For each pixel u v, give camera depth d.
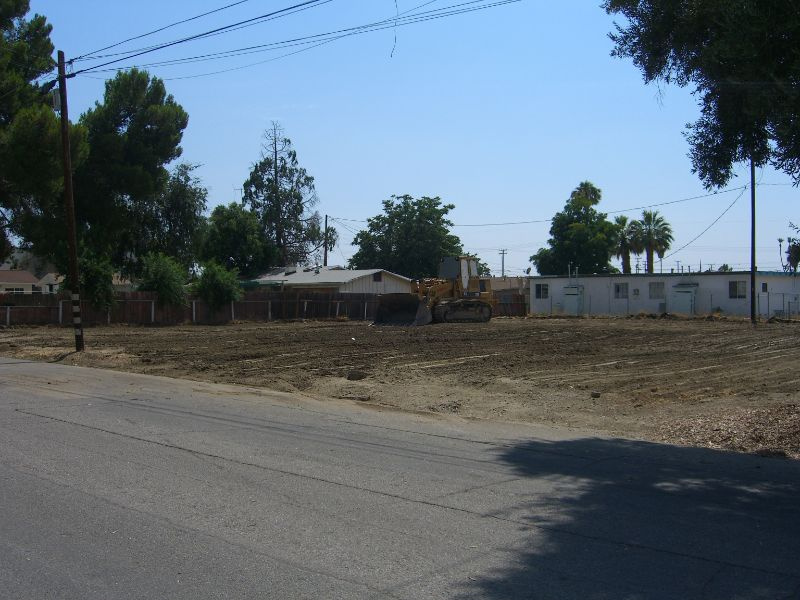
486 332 36.31
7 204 43.22
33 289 80.88
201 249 63.19
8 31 43.56
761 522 7.13
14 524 6.77
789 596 5.31
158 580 5.49
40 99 42.34
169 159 50.97
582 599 5.21
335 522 6.95
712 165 11.42
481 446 10.84
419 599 5.19
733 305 56.44
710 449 10.82
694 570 5.80
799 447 10.80
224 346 27.94
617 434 12.23
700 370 21.22
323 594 5.26
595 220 79.94
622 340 32.25
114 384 17.58
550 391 16.80
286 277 65.69
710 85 11.05
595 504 7.70
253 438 11.09
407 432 11.93
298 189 77.38
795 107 9.29
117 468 8.93
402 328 39.34
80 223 47.38
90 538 6.41
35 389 16.52
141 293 42.44
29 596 5.18
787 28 9.00
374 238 84.50
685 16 11.21
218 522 6.90
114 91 48.56
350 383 17.88
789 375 20.12
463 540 6.49
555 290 65.25
